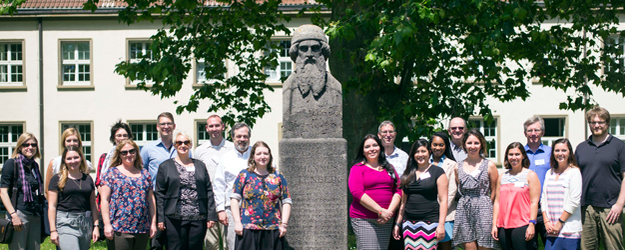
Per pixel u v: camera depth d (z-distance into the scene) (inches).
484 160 221.5
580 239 213.9
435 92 353.4
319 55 235.5
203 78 778.8
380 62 308.0
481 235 216.4
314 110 233.5
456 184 224.5
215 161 251.6
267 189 209.0
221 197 232.1
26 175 234.4
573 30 423.2
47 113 783.7
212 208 224.4
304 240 227.0
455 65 437.1
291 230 227.3
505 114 760.3
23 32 783.7
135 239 220.4
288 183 227.9
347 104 389.1
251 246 205.9
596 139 226.4
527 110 759.1
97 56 778.2
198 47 416.2
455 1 317.1
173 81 362.3
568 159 217.6
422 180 215.2
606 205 219.9
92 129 777.6
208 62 477.1
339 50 356.5
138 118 776.3
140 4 391.9
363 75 367.9
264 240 207.2
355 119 386.0
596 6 398.3
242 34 455.5
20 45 794.2
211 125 254.4
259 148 211.2
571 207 212.1
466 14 346.9
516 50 396.2
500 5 329.7
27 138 236.4
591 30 417.1
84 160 232.4
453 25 363.3
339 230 227.0
